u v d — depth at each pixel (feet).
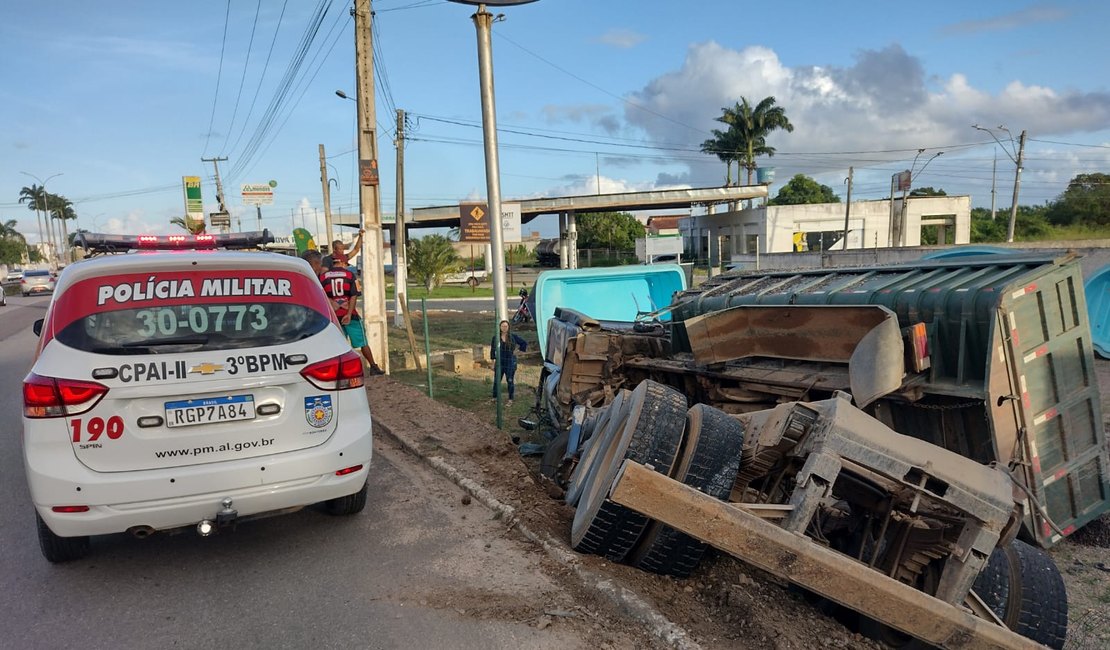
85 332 13.17
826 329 18.84
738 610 12.77
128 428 12.80
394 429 24.32
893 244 152.35
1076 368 17.63
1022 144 128.77
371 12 40.73
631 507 10.53
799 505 11.30
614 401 17.34
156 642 11.62
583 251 207.31
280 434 13.88
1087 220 182.70
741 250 171.32
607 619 12.09
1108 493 17.99
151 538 15.80
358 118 40.96
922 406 17.79
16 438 25.57
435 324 77.51
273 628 11.96
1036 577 12.82
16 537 16.02
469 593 13.03
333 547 15.21
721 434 12.89
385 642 11.50
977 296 16.96
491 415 32.94
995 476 11.74
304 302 15.07
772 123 195.21
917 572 12.41
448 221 147.23
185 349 13.46
